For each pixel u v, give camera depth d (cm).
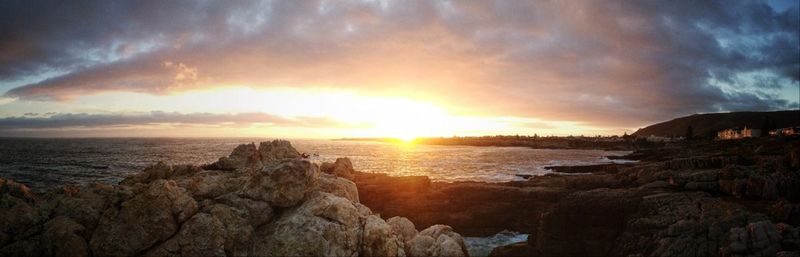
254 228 1675
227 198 1761
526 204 3075
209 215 1585
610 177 3981
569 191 3150
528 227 2911
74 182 5731
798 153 3159
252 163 3089
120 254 1478
